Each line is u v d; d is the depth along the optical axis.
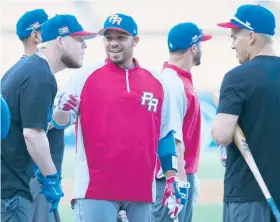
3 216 11.33
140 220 11.81
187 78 14.30
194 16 45.94
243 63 11.62
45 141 11.30
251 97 11.23
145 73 12.05
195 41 14.34
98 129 11.52
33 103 11.18
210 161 29.17
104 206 11.50
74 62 12.31
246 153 11.09
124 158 11.52
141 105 11.73
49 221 13.45
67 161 28.81
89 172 11.55
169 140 12.31
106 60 12.07
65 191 24.91
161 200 13.73
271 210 11.18
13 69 11.84
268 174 11.23
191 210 14.70
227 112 11.20
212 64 41.28
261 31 11.55
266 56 11.52
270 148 11.24
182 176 13.59
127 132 11.56
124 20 11.73
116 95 11.62
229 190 11.41
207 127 29.28
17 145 11.37
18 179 11.43
